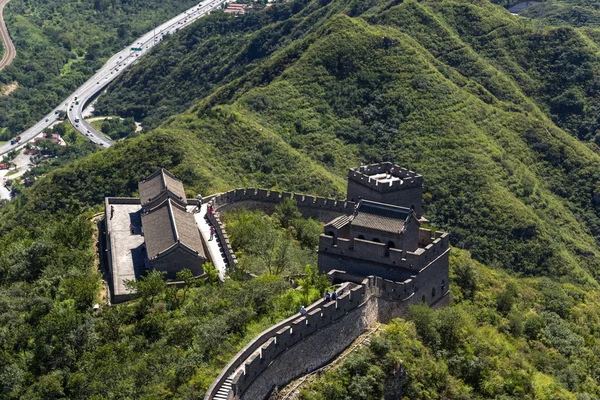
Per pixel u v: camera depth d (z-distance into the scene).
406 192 88.94
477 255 134.00
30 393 54.09
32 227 93.06
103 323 60.16
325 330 58.19
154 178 93.44
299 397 53.84
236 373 49.84
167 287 66.06
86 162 137.00
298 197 97.31
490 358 67.00
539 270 131.38
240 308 59.78
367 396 56.47
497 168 154.00
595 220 156.00
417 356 62.44
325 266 71.00
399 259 67.88
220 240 80.38
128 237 80.00
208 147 143.88
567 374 78.44
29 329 61.00
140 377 53.22
